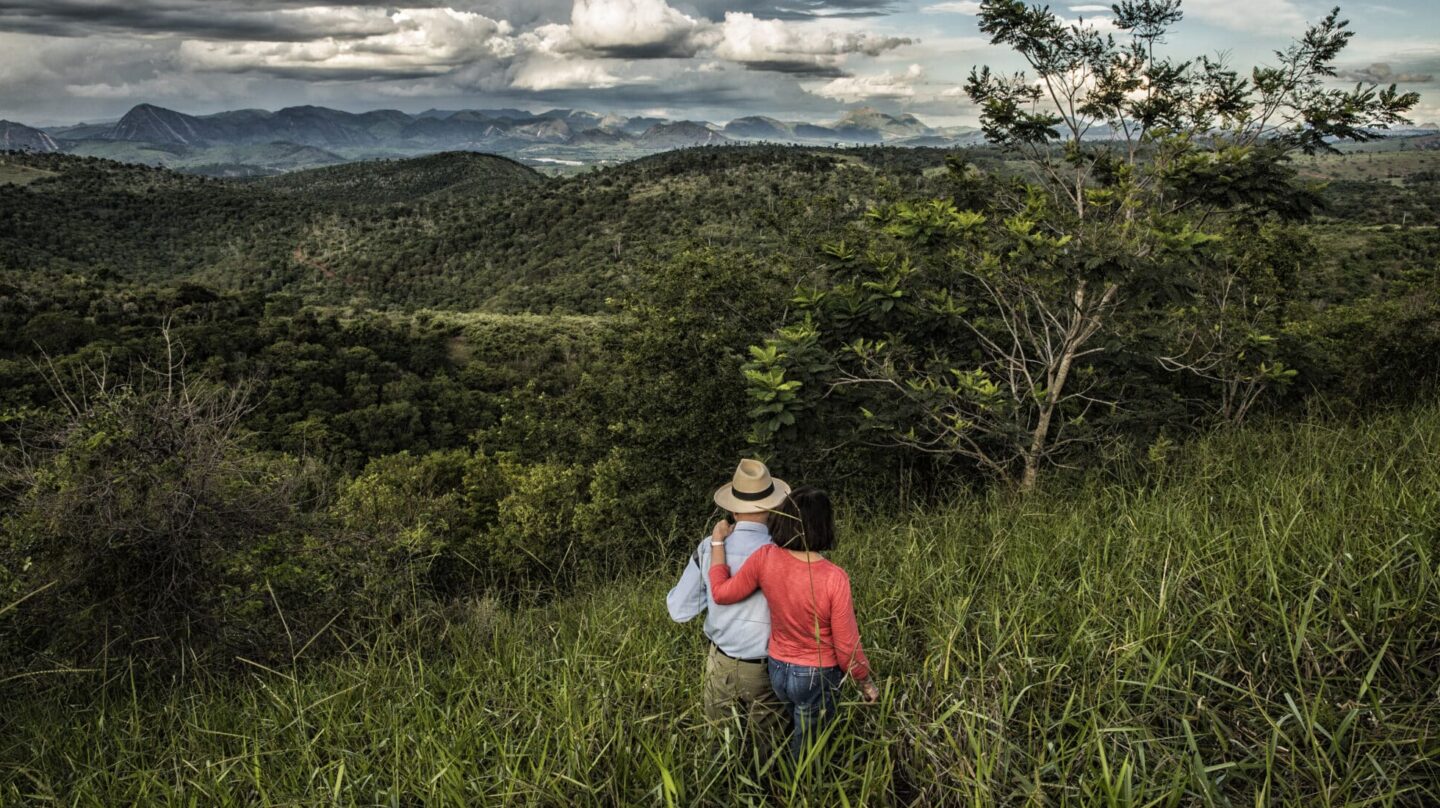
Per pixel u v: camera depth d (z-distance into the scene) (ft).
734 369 35.58
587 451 54.19
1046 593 8.95
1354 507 9.44
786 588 7.16
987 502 17.62
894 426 22.52
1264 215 19.88
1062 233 20.06
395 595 15.14
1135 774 5.65
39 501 13.99
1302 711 5.92
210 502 15.40
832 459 25.79
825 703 7.16
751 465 7.88
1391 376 23.71
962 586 9.84
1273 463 13.99
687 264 39.01
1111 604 8.21
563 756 6.75
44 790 7.99
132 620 13.87
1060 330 21.50
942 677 7.20
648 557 17.78
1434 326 23.13
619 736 6.72
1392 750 5.56
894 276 23.02
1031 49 21.91
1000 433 20.58
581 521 40.32
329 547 16.63
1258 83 19.44
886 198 32.94
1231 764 5.34
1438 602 6.86
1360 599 7.01
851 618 7.02
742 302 37.24
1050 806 5.43
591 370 48.93
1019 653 7.36
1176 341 24.58
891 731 6.80
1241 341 22.22
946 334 24.54
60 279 299.58
